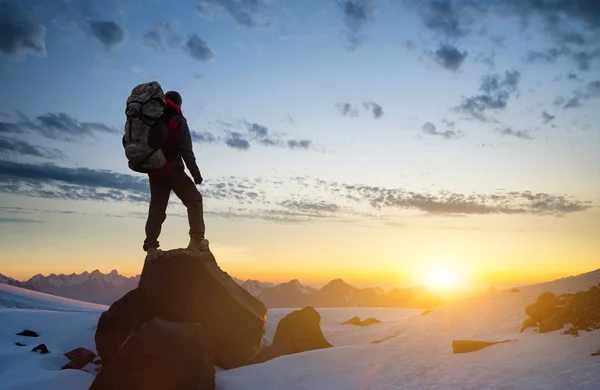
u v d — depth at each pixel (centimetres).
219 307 884
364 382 790
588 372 592
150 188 860
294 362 880
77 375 788
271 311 1988
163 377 643
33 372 839
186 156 787
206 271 881
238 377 797
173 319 876
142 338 677
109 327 878
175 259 874
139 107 756
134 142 759
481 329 991
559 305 920
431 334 1034
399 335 1112
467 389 650
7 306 2200
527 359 704
